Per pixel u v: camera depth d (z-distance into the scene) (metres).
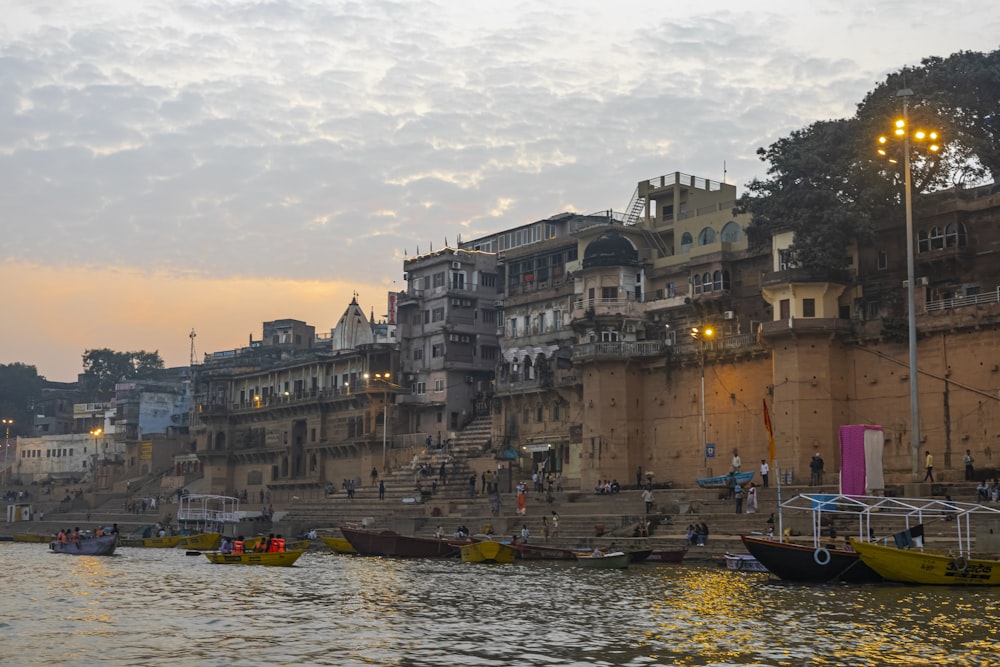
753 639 29.62
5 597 42.69
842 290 68.00
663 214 89.31
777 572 41.88
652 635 30.61
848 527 50.78
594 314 80.31
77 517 117.81
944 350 62.00
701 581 44.09
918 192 66.25
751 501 57.75
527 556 58.47
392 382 101.81
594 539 59.78
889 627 31.14
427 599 40.22
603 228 87.25
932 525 48.53
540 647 28.94
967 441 60.50
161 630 32.53
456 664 26.69
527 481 83.06
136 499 120.50
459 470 88.25
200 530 90.88
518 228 102.88
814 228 67.06
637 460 77.69
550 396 86.38
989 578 39.44
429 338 100.88
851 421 66.44
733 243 78.75
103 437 144.12
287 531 85.12
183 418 142.12
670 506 63.91
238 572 54.88
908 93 52.62
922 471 62.31
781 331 66.75
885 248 67.44
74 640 30.66
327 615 35.84
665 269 82.06
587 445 77.75
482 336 100.50
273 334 151.75
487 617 34.78
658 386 77.56
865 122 66.00
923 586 39.69
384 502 84.56
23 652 28.67
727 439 72.50
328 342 151.25
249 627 33.06
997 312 59.41
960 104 64.25
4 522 120.69
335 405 106.19
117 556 71.00
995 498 50.81
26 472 152.88
